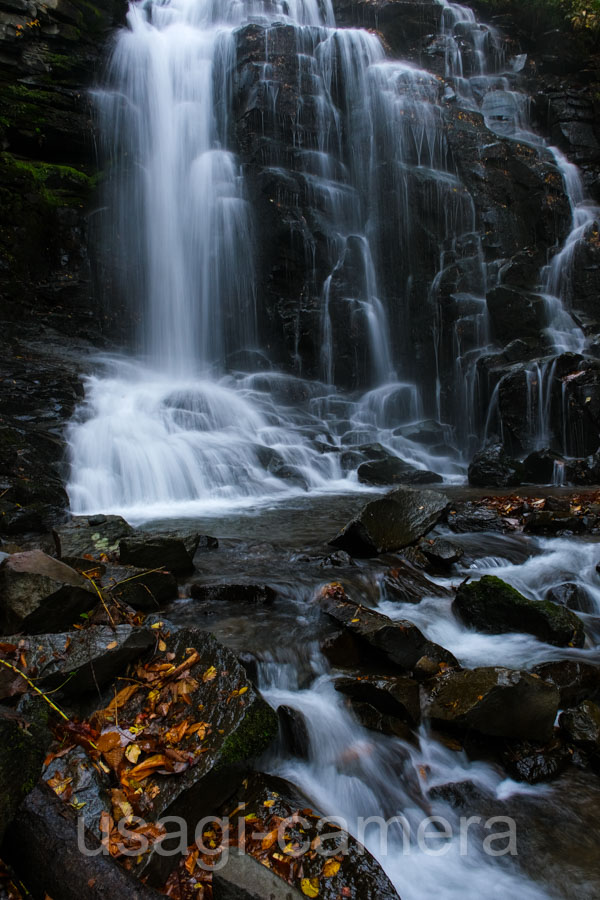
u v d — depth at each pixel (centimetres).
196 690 339
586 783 350
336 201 1716
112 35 1820
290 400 1548
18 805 244
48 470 849
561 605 511
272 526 798
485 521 771
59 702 330
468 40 2164
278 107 1742
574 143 2009
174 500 1015
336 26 2203
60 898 221
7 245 1512
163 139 1839
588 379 1280
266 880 242
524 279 1673
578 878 291
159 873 250
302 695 391
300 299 1655
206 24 2103
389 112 1783
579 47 2244
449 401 1599
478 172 1795
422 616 511
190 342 1739
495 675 375
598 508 817
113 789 279
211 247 1722
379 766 349
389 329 1691
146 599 478
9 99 1623
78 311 1591
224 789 297
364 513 649
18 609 377
